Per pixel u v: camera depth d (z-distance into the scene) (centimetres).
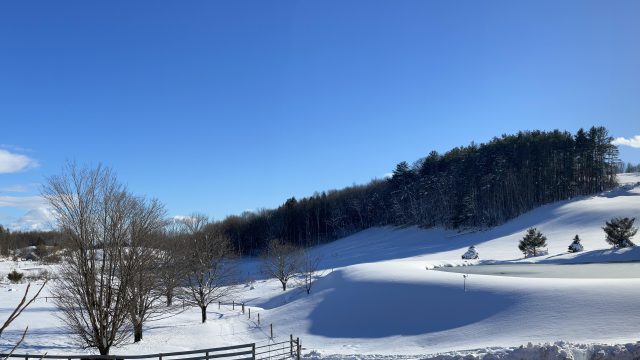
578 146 10950
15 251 9194
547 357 1912
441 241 9850
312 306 3997
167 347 3169
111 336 2562
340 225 14100
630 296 2569
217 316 4578
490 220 10406
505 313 2805
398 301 3422
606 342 2039
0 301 4522
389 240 11150
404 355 2361
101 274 2547
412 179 13600
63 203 2536
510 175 10888
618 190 10412
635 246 5391
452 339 2714
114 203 2680
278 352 3022
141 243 2906
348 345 3027
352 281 4109
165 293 3962
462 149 13762
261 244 13525
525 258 5747
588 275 3762
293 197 15162
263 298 5669
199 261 4450
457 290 3266
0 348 2845
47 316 3919
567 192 10688
